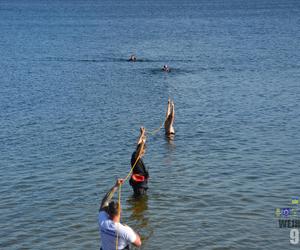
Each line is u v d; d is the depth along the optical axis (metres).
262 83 53.44
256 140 31.33
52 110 41.53
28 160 28.05
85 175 25.28
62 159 28.11
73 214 20.39
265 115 38.41
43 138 32.81
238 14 188.62
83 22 159.50
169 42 98.88
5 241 18.20
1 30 130.88
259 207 20.70
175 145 30.55
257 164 26.45
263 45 90.06
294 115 38.19
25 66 68.38
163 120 37.91
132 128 35.41
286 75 58.31
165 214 20.17
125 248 13.13
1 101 45.47
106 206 13.55
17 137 33.16
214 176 24.67
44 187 23.66
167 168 26.11
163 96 47.38
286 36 104.88
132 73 61.94
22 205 21.50
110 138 32.59
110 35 115.19
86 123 36.91
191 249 17.25
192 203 21.25
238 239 17.92
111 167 26.52
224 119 37.34
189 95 47.62
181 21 159.62
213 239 17.95
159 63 70.69
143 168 22.25
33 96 47.91
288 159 27.23
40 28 136.38
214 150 29.28
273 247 17.31
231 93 48.16
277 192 22.34
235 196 21.92
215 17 175.25
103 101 45.25
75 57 78.06
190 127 35.09
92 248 17.48
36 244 17.92
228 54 78.94
